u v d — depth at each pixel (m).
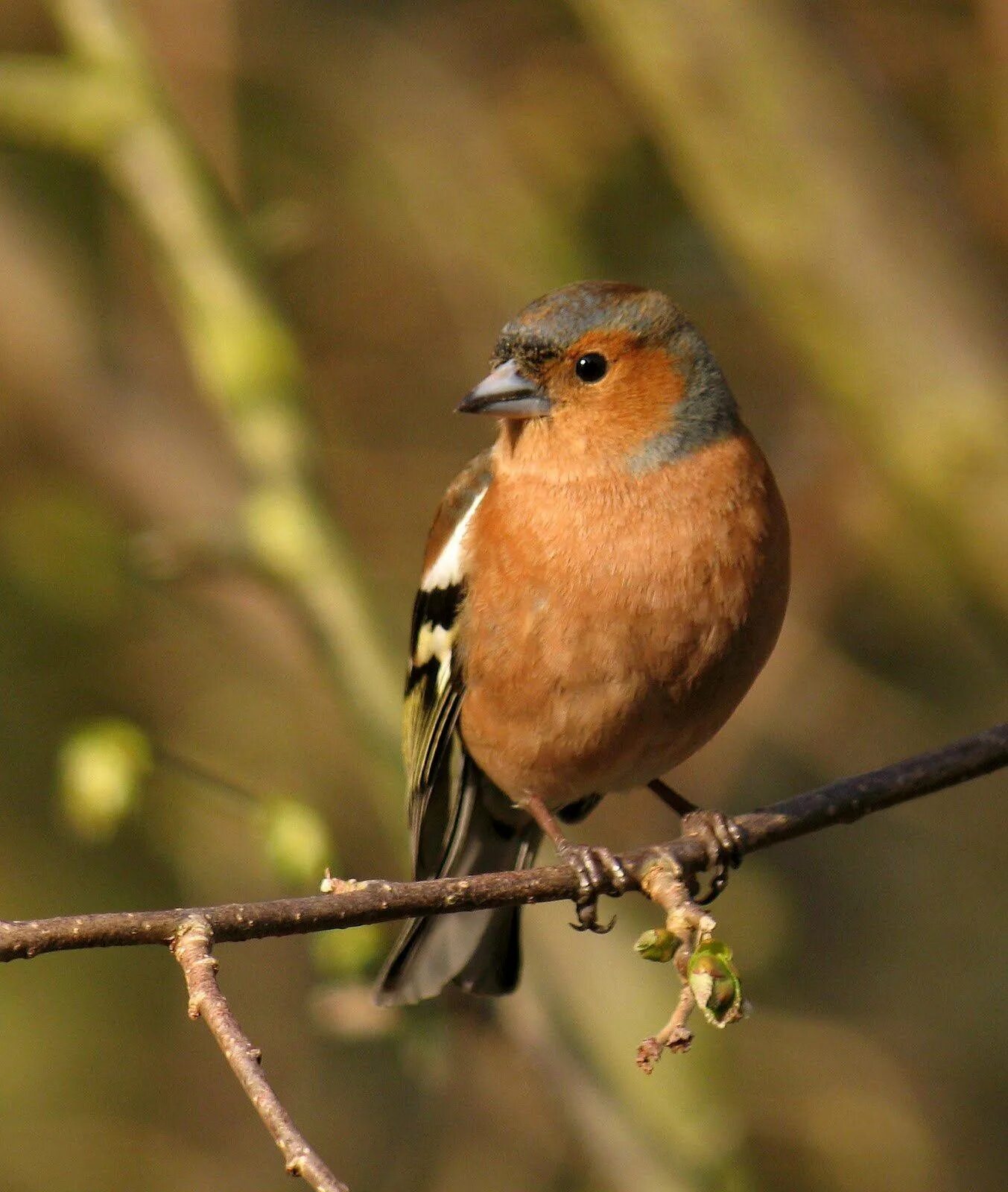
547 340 7.14
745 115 9.41
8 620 12.21
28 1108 11.72
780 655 11.88
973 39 11.66
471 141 12.50
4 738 12.01
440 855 8.00
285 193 12.97
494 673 7.20
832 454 11.84
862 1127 11.66
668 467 7.04
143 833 11.74
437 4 12.98
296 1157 4.51
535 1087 10.25
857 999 12.11
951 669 12.13
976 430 9.05
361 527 12.74
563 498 7.05
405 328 13.11
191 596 12.17
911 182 9.43
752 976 10.97
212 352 10.45
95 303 12.09
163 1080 11.95
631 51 9.66
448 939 7.48
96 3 11.00
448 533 7.68
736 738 12.16
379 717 9.73
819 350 9.40
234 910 5.29
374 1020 8.11
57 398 11.74
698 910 5.21
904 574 11.78
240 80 12.67
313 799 11.98
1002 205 11.14
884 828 12.40
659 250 12.64
